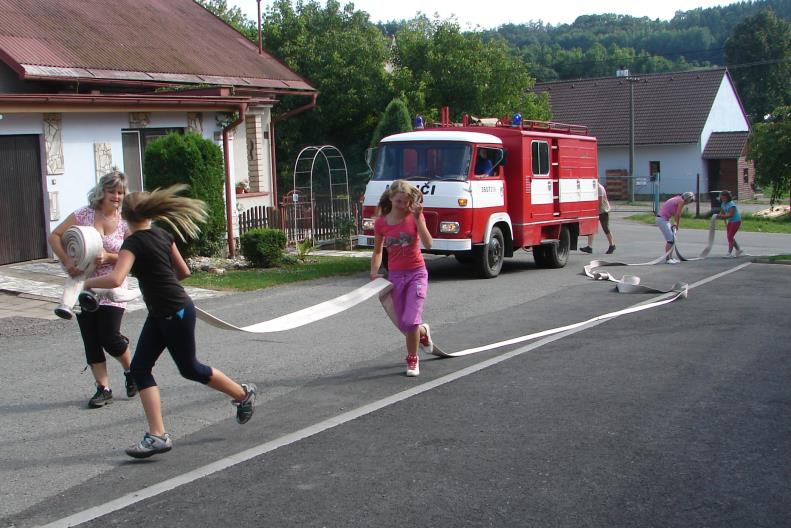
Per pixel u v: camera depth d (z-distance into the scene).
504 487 5.02
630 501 4.79
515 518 4.57
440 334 9.93
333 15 34.25
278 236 16.41
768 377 7.62
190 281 13.98
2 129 14.76
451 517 4.59
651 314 11.13
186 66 20.95
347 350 8.99
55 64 16.98
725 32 115.50
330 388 7.39
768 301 12.23
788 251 22.48
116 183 6.58
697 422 6.27
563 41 116.19
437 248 14.76
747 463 5.39
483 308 11.88
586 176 19.11
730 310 11.40
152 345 5.66
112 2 23.31
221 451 5.76
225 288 13.47
